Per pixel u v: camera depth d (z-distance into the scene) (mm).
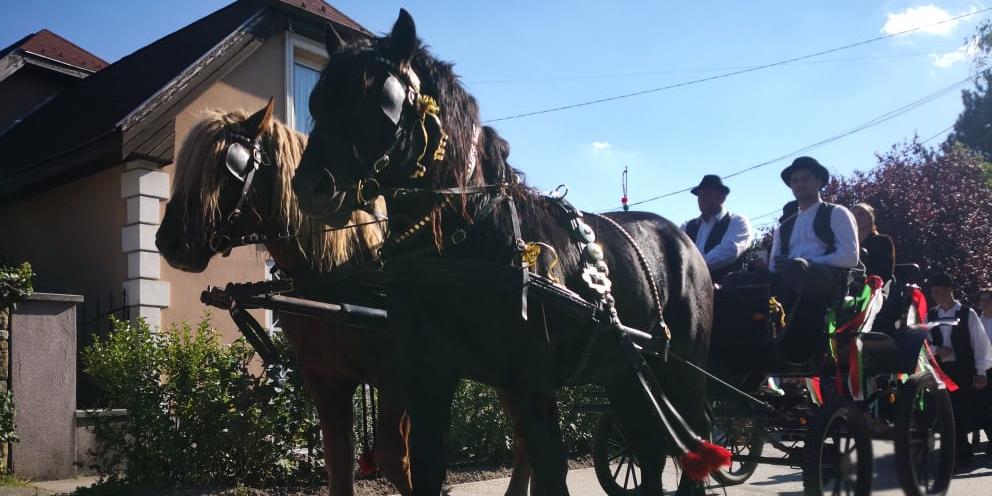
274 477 6285
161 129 9289
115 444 6246
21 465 6527
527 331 3260
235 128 4695
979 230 14578
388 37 3379
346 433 4750
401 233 3398
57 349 6855
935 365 6145
